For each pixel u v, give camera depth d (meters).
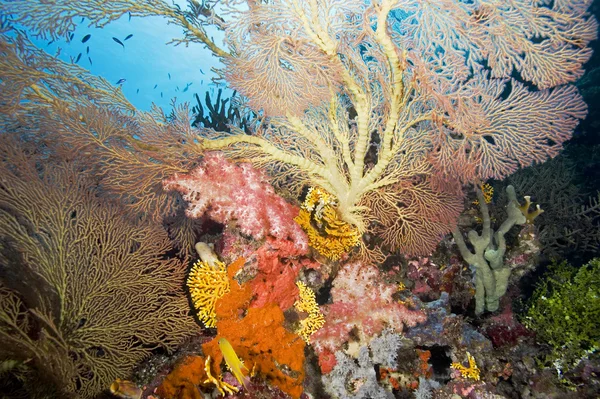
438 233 0.84
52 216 0.66
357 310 0.67
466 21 0.58
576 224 1.12
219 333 0.57
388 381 0.65
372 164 0.86
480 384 0.65
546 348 0.69
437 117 0.65
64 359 0.60
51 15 0.71
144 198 0.74
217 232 0.94
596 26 0.56
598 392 0.61
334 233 0.73
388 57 0.60
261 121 0.79
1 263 0.64
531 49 0.59
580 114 0.62
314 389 0.61
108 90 0.87
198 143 0.74
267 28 0.62
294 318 0.66
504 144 0.66
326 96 0.67
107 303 0.66
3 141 0.76
